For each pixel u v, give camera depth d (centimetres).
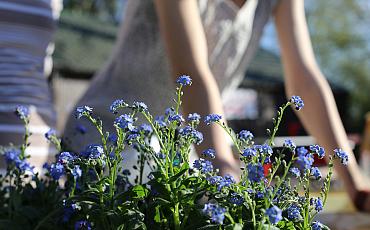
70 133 195
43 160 211
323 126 178
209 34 189
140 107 105
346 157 105
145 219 103
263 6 197
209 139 129
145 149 114
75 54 1452
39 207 127
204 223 99
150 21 194
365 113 3191
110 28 1817
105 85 203
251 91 1616
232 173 122
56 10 240
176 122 105
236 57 200
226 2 189
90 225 104
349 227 147
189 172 112
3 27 213
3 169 192
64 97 1296
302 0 203
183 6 149
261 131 1507
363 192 163
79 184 124
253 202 96
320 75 188
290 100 105
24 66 215
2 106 203
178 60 144
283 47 196
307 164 95
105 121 192
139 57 196
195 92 139
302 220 100
